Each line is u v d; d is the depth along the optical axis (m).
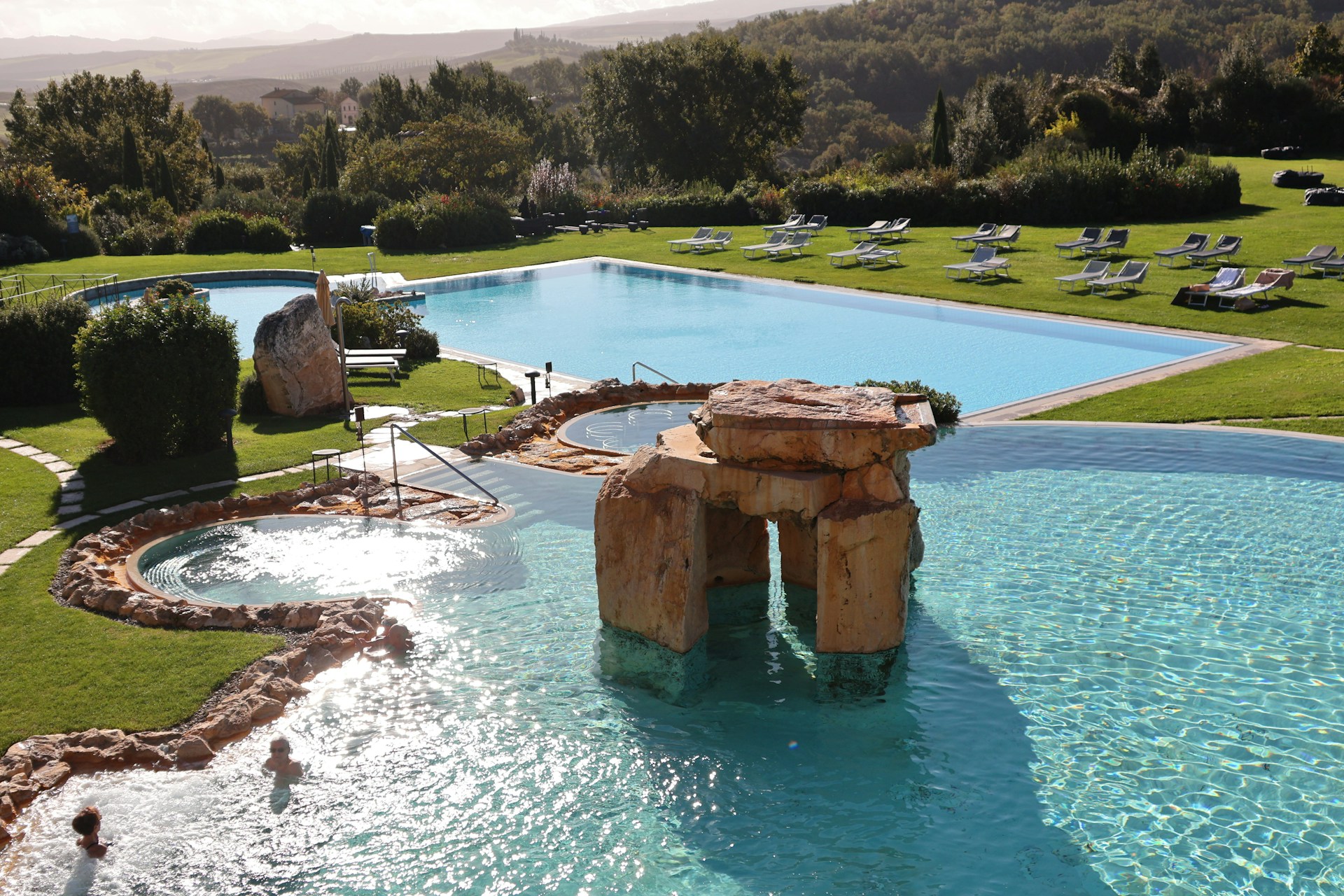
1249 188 42.53
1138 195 38.31
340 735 9.03
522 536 13.34
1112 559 11.98
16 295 26.84
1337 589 10.98
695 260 36.22
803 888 7.15
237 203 52.88
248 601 11.51
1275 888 6.92
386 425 18.03
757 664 10.30
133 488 14.91
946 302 26.97
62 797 8.14
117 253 42.28
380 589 11.87
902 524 9.87
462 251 41.19
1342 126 52.69
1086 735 8.74
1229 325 22.61
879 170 50.75
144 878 7.30
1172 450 15.28
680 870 7.36
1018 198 39.84
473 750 8.82
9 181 40.00
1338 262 26.39
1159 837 7.48
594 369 23.03
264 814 7.98
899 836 7.65
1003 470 14.97
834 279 30.94
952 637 10.48
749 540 12.20
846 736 8.95
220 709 9.20
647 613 10.62
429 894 7.13
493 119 65.12
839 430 9.66
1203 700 9.12
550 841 7.68
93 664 9.92
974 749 8.66
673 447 10.88
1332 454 14.67
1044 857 7.36
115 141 64.38
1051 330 24.09
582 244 41.62
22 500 14.39
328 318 20.02
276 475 15.51
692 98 64.06
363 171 57.88
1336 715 8.81
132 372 15.42
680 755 8.74
